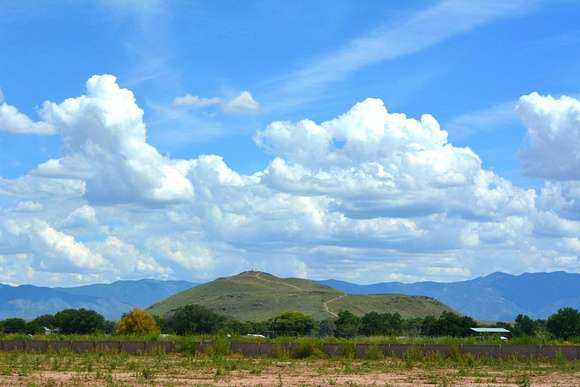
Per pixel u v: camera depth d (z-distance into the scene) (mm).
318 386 37406
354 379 42406
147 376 41875
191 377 42750
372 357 62219
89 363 50469
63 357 61688
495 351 61312
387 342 67875
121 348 69625
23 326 186250
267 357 64188
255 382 39656
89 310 190500
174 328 174250
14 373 44875
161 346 69500
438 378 43250
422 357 60688
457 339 70750
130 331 143250
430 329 170125
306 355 63812
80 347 70062
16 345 71562
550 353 60406
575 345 62906
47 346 70750
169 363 54812
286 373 46719
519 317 164375
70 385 36875
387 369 50750
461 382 40875
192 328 172750
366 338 72812
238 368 49750
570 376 45719
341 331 187250
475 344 64938
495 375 45781
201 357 62719
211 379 41531
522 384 38281
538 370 50625
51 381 38750
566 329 146125
